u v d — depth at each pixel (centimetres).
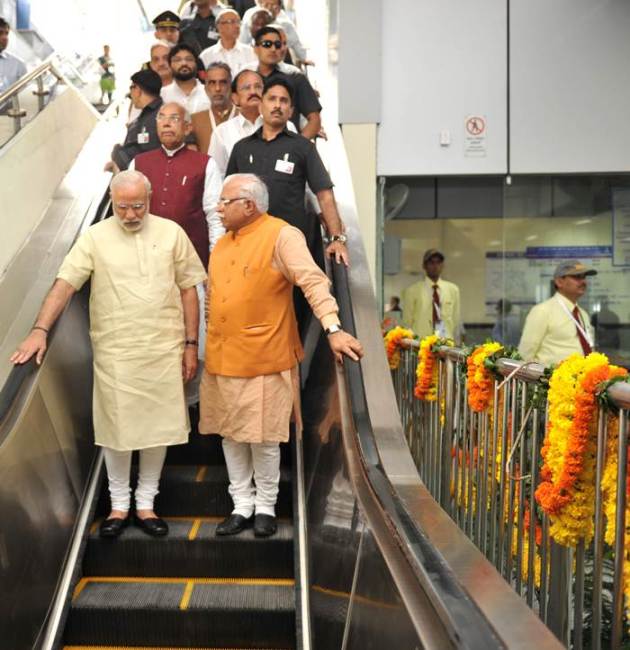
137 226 337
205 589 322
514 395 291
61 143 605
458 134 754
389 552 191
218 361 333
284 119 417
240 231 334
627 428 202
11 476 277
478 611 145
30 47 812
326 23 822
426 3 749
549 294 777
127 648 305
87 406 381
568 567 244
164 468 390
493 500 315
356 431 280
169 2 1318
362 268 404
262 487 343
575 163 752
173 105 422
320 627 274
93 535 338
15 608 269
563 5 746
